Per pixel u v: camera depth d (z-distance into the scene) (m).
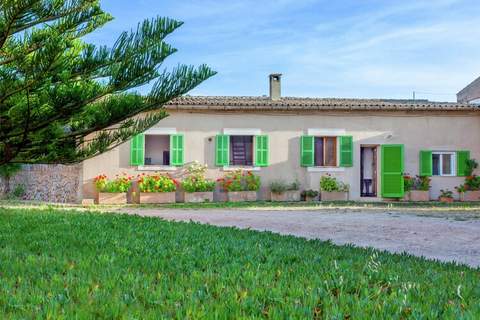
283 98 19.52
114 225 7.63
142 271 4.02
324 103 17.44
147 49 6.77
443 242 7.57
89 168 16.28
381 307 2.80
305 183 17.28
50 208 11.09
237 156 17.48
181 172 16.73
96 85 6.80
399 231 8.84
